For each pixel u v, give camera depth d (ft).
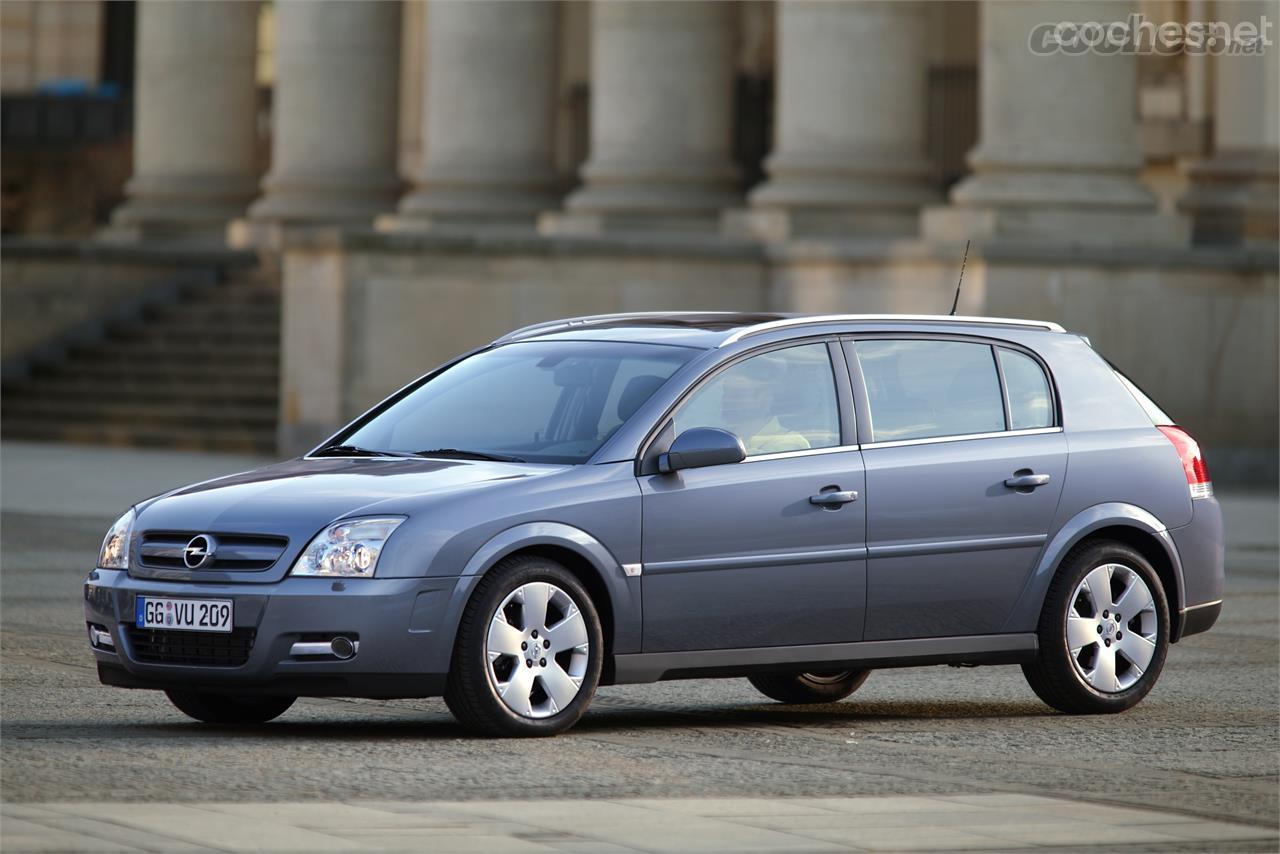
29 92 431.43
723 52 278.26
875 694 103.86
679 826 65.72
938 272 233.96
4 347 303.89
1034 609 95.50
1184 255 235.61
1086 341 100.58
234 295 310.45
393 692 81.97
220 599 82.12
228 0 342.23
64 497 207.72
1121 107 238.89
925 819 67.87
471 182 285.43
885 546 91.50
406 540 81.87
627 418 88.33
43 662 107.34
